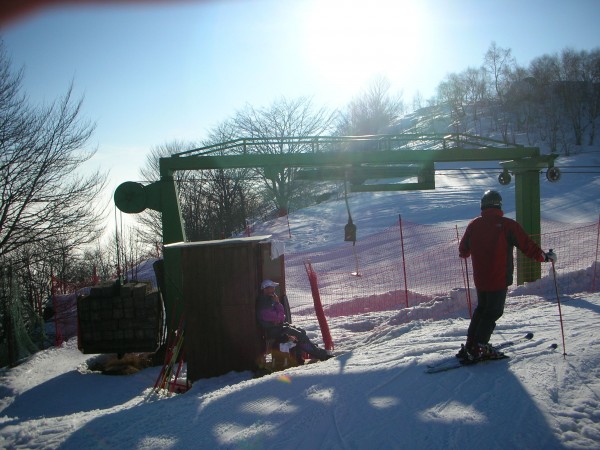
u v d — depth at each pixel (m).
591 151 58.75
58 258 15.97
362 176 10.23
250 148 38.41
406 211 32.22
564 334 5.83
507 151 12.01
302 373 5.34
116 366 9.45
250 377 7.36
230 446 3.86
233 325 7.69
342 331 10.12
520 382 4.44
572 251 16.25
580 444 3.39
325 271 19.45
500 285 4.89
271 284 7.68
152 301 9.38
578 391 4.17
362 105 62.81
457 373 4.82
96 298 9.46
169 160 10.68
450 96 94.94
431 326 7.73
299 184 37.97
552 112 73.94
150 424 4.49
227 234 33.91
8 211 14.48
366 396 4.51
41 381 9.02
